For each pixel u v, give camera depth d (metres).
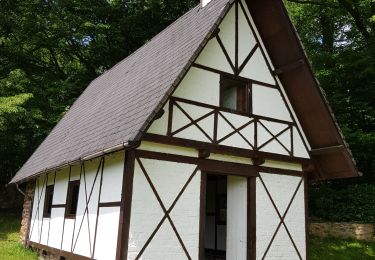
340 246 11.94
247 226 8.72
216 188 12.00
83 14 21.73
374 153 14.61
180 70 7.17
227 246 9.08
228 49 8.99
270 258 8.74
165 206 7.32
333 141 9.56
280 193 9.32
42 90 19.78
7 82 17.92
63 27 20.36
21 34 20.53
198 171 7.98
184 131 7.80
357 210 13.38
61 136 12.97
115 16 21.97
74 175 9.73
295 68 9.32
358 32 17.28
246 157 8.83
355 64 14.95
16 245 13.02
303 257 9.32
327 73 15.44
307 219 9.67
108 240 7.20
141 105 7.51
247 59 9.29
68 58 23.39
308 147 10.02
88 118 11.30
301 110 9.81
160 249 7.08
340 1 16.16
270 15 9.22
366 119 15.70
